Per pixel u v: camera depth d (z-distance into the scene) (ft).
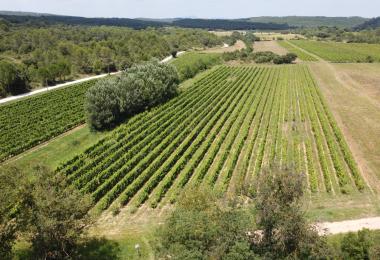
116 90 291.79
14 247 129.49
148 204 172.24
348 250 122.01
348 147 226.17
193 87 397.60
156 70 348.79
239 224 105.60
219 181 190.90
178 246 99.19
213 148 233.35
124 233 147.23
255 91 377.91
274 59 579.48
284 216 103.81
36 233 113.39
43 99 369.71
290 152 224.53
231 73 496.64
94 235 145.18
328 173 187.11
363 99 342.85
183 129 266.16
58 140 270.67
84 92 400.88
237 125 264.11
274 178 107.55
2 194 104.73
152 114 295.07
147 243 137.59
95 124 279.90
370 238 122.42
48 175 119.44
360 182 177.06
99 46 631.56
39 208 108.17
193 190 128.77
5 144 253.03
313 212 153.69
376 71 492.13
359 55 652.89
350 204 163.22
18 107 340.18
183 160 208.23
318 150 223.10
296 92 378.53
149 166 201.87
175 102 335.06
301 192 106.63
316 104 320.50
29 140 258.16
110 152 224.74
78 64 533.96
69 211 112.88
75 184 183.73
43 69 442.09
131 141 234.79
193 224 101.35
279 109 314.76
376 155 216.13
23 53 602.03
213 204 121.08
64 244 120.16
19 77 408.46
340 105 322.75
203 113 292.40
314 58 622.13
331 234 136.26
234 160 208.44
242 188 126.72
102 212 165.78
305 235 105.19
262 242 110.11
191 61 579.48
